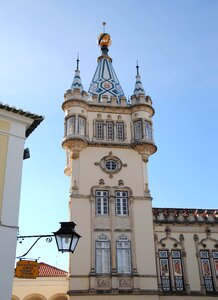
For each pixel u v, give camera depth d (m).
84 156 34.22
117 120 36.69
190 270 32.53
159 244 33.31
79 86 37.28
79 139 34.06
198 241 33.88
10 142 16.52
